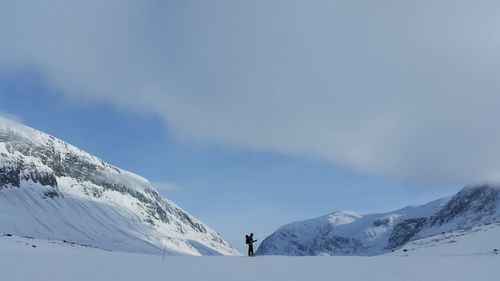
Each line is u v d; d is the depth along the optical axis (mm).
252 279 26875
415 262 37219
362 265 34719
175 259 39906
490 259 40000
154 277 26531
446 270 31219
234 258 42156
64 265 30078
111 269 29188
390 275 28953
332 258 42375
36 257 34719
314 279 27141
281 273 29875
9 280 23078
